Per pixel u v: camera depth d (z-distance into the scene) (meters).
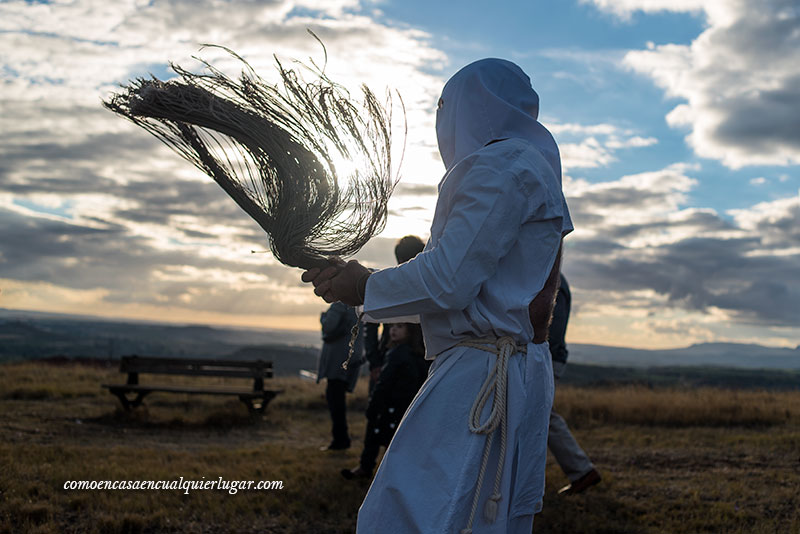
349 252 2.19
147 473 5.66
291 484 5.60
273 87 2.16
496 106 1.96
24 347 133.25
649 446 7.87
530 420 1.90
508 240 1.76
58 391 11.60
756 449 7.62
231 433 9.17
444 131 2.08
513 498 1.86
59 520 4.41
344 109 2.16
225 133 2.14
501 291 1.82
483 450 1.78
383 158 2.19
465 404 1.80
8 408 9.80
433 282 1.75
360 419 10.98
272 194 2.16
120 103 2.16
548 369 1.98
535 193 1.80
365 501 1.84
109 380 13.88
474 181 1.78
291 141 2.12
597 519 4.84
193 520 4.64
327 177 2.13
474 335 1.87
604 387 14.56
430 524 1.70
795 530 4.52
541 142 1.98
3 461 5.71
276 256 2.14
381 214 2.19
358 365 7.62
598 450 7.55
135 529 4.38
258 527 4.59
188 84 2.18
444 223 1.88
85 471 5.58
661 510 5.08
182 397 12.26
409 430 1.83
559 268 2.03
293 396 13.06
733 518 4.87
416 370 5.88
